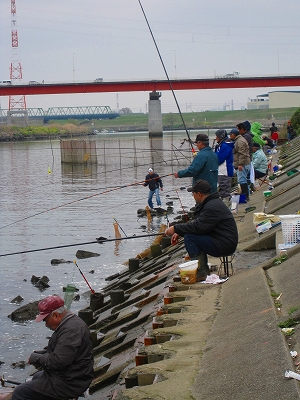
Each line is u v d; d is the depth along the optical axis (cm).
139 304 1117
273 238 1143
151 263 1580
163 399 578
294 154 3002
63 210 3031
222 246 933
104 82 8269
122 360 820
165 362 667
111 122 17575
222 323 755
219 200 945
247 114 13850
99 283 1680
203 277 981
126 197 3475
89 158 6044
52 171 5469
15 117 14225
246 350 631
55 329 628
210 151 1098
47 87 8269
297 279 811
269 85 8325
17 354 1204
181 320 801
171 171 5144
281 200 1622
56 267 1872
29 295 1589
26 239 2331
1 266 1897
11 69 11875
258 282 863
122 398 602
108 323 1146
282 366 562
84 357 629
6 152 8281
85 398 771
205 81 8250
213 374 605
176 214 2783
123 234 2350
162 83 8244
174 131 13475
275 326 664
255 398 525
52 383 624
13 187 4212
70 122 17288
